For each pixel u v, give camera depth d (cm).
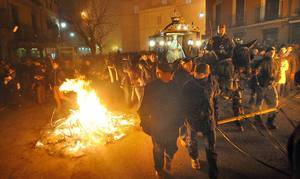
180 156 499
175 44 1284
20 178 450
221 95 631
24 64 1234
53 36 3033
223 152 504
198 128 399
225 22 2828
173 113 354
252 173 425
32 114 888
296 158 183
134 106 924
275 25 2203
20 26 2023
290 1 2078
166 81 351
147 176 434
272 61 620
